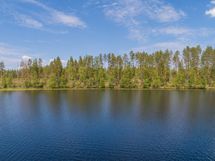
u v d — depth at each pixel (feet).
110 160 112.06
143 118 197.57
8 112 234.58
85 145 131.44
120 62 638.53
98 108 252.01
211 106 260.01
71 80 611.88
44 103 297.94
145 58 621.31
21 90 535.60
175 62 610.65
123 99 331.98
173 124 175.11
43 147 128.77
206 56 566.77
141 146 129.08
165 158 113.50
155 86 560.20
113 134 151.43
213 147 127.13
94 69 622.13
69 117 205.36
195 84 536.01
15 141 139.85
